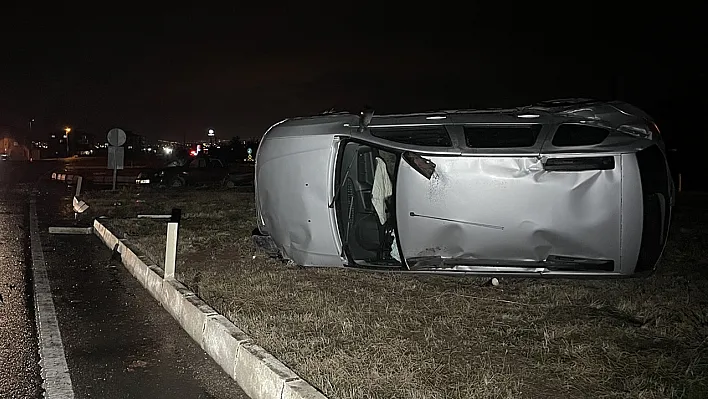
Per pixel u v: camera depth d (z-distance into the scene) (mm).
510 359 4988
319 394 3953
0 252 10734
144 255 9008
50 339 5938
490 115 7316
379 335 5547
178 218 7277
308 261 7562
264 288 7258
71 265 9633
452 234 6828
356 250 7555
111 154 23312
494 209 6715
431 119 7301
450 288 7246
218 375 5059
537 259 6785
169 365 5277
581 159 6656
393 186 7062
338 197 7305
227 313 6188
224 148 53969
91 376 5031
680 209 16812
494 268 6898
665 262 8852
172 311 6730
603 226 6602
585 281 7574
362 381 4504
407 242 6945
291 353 5078
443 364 4867
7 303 7262
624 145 6672
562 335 5523
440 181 6801
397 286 7344
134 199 20391
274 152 7621
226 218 14719
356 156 7691
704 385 4480
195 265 8773
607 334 5574
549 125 6938
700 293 6969
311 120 7637
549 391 4406
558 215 6637
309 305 6547
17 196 23234
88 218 15758
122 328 6297
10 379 4969
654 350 5191
